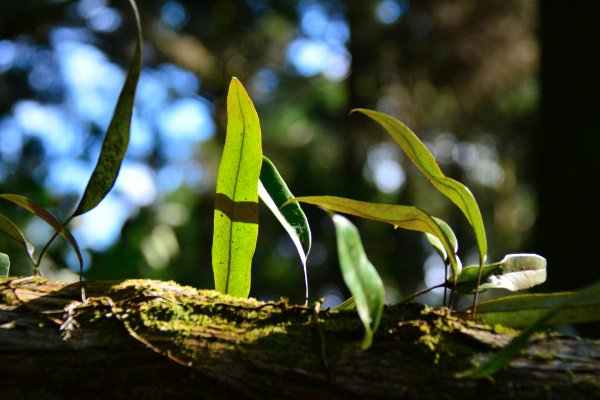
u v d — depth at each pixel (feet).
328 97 34.68
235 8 27.99
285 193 4.00
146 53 25.45
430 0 25.20
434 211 32.04
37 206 3.56
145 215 13.84
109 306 3.22
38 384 3.05
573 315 3.10
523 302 3.23
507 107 28.71
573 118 13.25
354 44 28.25
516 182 32.96
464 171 32.91
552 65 13.67
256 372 2.97
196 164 32.07
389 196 32.07
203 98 30.76
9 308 3.24
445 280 3.53
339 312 3.21
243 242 3.84
